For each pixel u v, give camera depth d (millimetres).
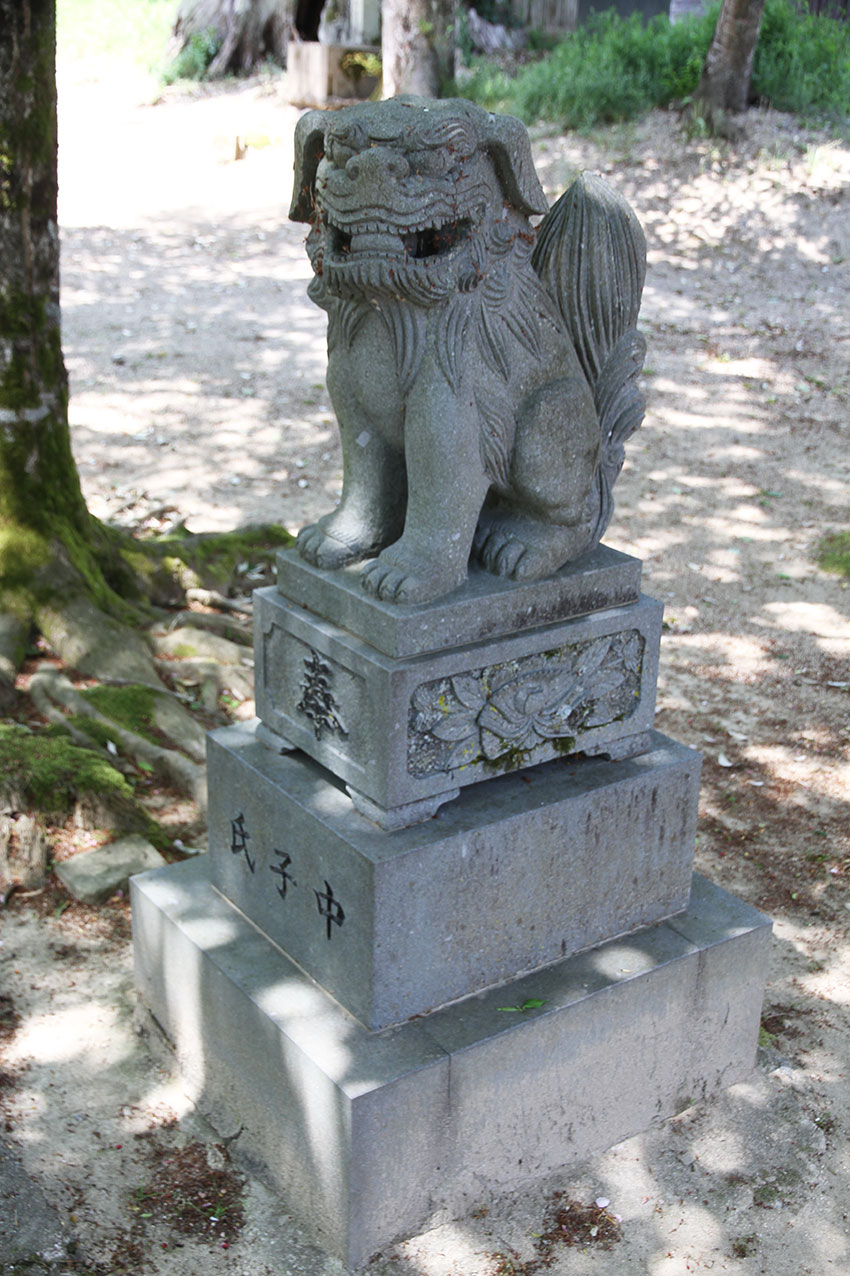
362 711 2959
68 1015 3791
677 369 9609
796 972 4078
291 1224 3158
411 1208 3080
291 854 3176
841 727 5465
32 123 4938
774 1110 3566
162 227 12570
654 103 14375
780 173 13008
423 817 3027
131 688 5176
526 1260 3076
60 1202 3172
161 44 18391
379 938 2941
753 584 6648
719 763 5156
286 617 3152
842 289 11461
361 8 16578
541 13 18250
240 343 9734
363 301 2832
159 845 4492
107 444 7855
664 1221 3201
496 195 2816
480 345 2881
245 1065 3242
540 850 3150
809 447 8398
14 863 4254
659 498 7574
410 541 2939
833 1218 3230
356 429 3105
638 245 3156
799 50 14477
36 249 5141
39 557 5359
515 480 3047
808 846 4695
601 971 3289
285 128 15195
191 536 6383
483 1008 3143
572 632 3125
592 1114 3350
